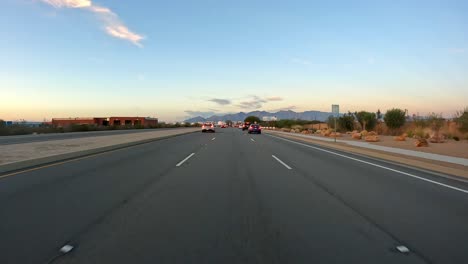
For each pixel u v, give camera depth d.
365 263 4.84
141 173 12.65
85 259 4.93
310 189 9.97
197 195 9.06
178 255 5.09
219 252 5.20
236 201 8.42
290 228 6.36
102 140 29.89
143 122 113.81
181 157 18.16
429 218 7.08
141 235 5.94
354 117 48.50
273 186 10.38
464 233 6.15
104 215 7.13
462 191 9.78
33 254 5.10
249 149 23.52
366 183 10.96
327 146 26.66
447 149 21.22
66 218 6.90
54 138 33.94
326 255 5.11
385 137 34.97
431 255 5.15
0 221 6.68
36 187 9.94
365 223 6.71
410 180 11.57
